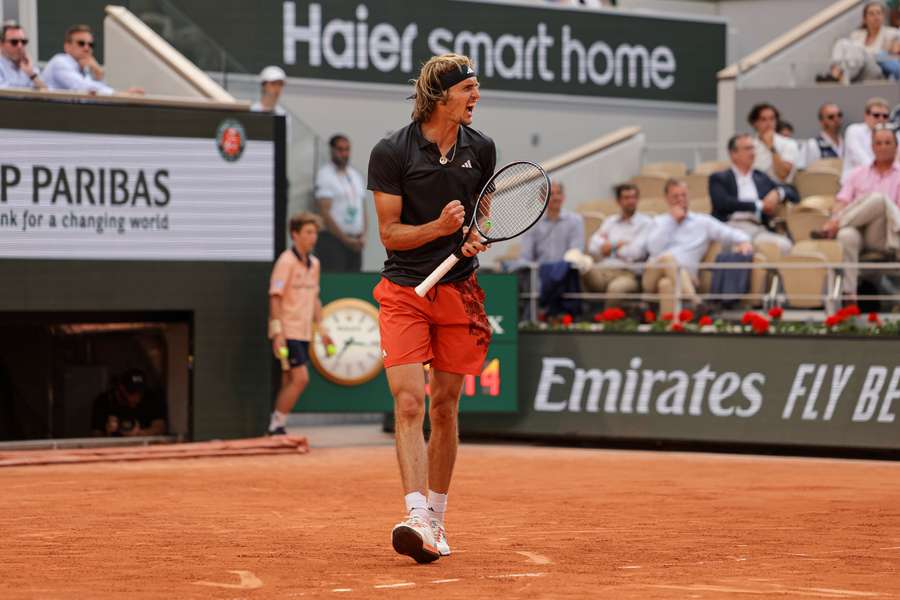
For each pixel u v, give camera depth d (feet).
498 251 197.36
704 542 70.95
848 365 136.46
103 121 139.54
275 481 108.58
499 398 147.54
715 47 237.86
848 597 53.16
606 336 146.61
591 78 226.17
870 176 161.58
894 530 76.33
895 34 209.77
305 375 143.13
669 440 142.82
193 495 97.76
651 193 199.82
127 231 140.67
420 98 65.26
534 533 75.20
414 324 65.05
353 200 180.75
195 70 155.12
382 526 79.00
